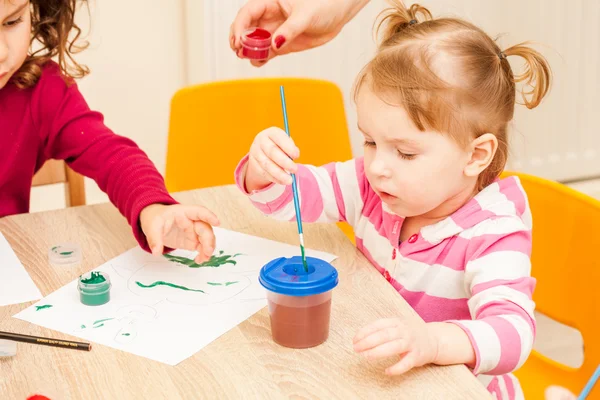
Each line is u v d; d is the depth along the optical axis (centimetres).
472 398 77
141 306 93
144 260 105
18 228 114
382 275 105
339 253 107
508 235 100
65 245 107
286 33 127
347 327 89
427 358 81
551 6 237
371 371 81
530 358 129
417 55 97
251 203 123
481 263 99
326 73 223
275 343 85
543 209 121
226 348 84
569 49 243
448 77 96
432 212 108
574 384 119
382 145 98
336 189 119
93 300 93
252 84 168
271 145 96
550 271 121
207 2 204
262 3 132
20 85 141
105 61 217
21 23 122
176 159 164
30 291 96
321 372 81
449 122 96
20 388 77
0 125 142
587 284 115
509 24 237
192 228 104
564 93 247
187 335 87
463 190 105
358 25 220
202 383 78
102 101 222
